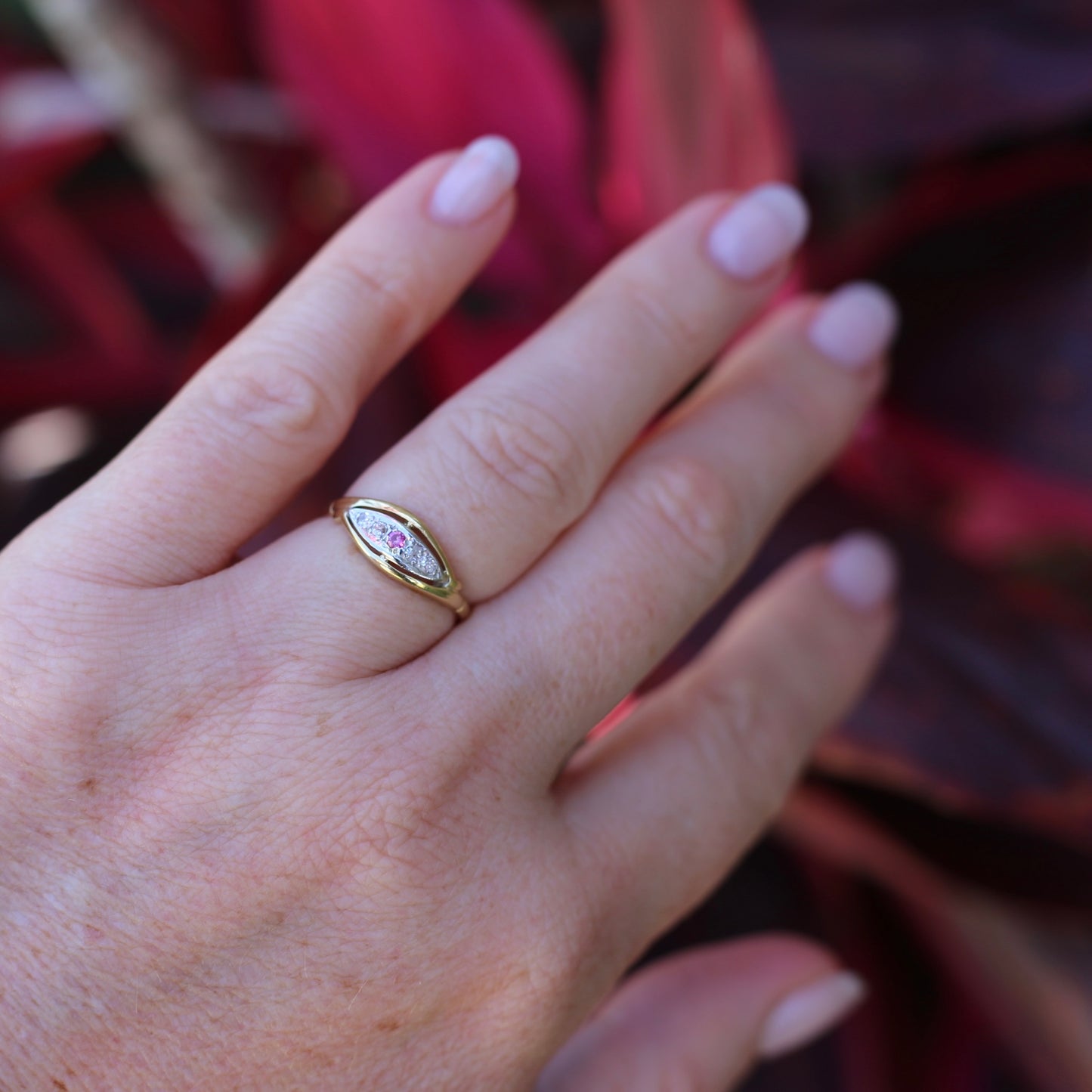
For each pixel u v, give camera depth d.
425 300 0.24
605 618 0.23
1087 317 0.29
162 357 0.35
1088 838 0.28
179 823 0.22
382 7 0.27
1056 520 0.30
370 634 0.23
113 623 0.23
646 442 0.25
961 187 0.30
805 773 0.30
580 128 0.29
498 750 0.23
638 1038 0.25
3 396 0.34
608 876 0.23
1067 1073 0.31
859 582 0.26
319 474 0.27
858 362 0.25
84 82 0.32
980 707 0.28
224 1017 0.22
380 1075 0.23
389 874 0.22
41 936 0.22
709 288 0.24
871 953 0.32
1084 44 0.29
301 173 0.33
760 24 0.31
